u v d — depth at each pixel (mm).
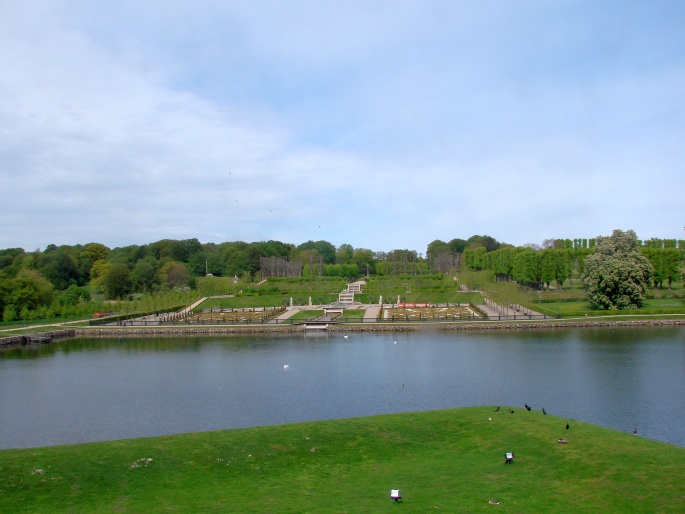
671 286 189750
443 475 36938
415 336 117875
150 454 39625
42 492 34219
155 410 64250
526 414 48094
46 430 57562
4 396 71812
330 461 40469
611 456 36844
